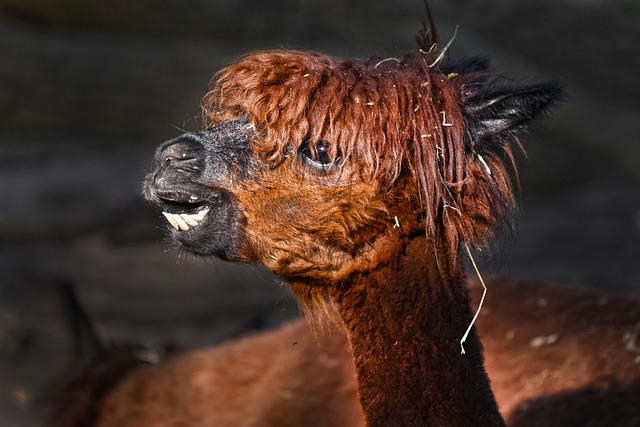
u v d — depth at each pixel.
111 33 56.62
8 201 45.41
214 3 56.88
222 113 14.94
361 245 14.21
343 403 20.16
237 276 40.66
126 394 23.17
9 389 30.59
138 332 38.19
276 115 13.89
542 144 53.88
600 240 44.12
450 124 13.76
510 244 15.41
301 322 22.52
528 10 57.41
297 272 14.59
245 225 14.34
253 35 56.62
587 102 54.31
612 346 18.91
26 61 52.72
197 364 23.02
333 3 56.84
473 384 13.79
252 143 14.20
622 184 51.84
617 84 55.41
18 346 33.75
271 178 14.14
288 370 21.25
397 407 13.84
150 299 39.91
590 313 20.02
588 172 54.00
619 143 53.75
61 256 43.28
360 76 14.04
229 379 22.17
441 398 13.68
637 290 27.30
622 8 61.28
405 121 13.73
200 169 14.27
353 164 13.86
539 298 20.73
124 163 48.59
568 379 18.47
